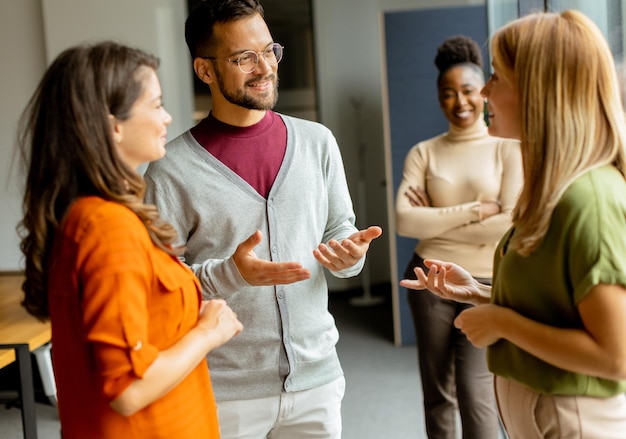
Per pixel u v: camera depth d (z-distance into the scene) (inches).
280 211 76.0
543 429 56.5
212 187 74.9
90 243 49.7
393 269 204.7
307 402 78.0
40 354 163.5
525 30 55.2
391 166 203.2
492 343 59.8
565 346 52.1
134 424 52.6
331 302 265.7
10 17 212.1
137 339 49.2
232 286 69.7
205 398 58.9
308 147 79.1
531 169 54.6
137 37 208.2
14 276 170.6
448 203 114.8
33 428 108.7
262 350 75.8
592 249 50.6
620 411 55.8
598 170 52.9
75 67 51.3
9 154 213.8
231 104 75.3
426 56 200.1
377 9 262.1
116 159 51.9
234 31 72.0
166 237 54.1
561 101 53.2
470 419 105.3
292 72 272.1
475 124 115.1
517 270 56.2
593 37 53.5
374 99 265.6
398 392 166.9
